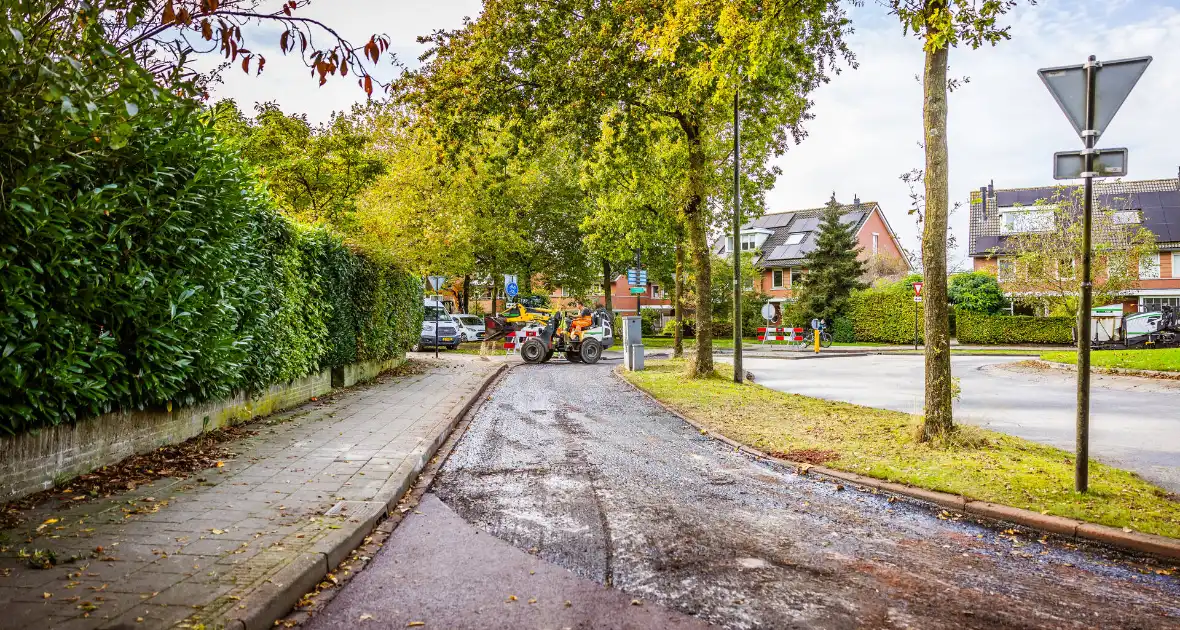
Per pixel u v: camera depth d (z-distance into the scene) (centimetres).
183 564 400
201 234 710
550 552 469
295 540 449
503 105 1323
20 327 481
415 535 506
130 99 403
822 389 1523
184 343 691
